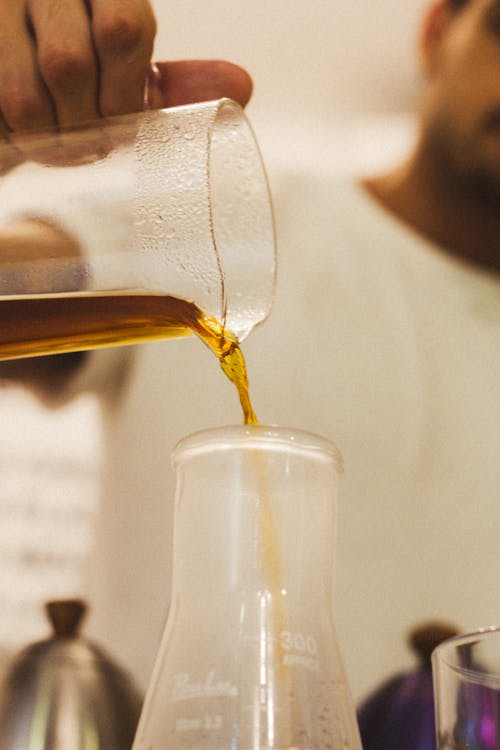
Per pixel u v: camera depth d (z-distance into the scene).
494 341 1.27
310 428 1.24
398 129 1.36
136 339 0.61
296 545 0.47
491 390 1.24
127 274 0.59
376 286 1.30
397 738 1.13
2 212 0.60
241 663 0.45
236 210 0.63
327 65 1.39
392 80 1.37
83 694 1.15
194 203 0.58
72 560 1.21
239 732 0.44
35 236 0.59
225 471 0.47
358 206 1.33
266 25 1.41
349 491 1.21
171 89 0.78
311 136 1.37
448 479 1.21
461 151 1.33
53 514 1.23
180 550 0.47
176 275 0.58
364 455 1.23
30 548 1.22
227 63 0.78
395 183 1.34
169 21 1.43
